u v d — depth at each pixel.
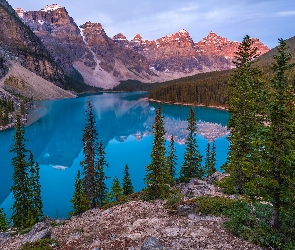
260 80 24.22
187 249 15.16
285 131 14.33
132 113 182.38
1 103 164.00
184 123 135.50
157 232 18.05
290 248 13.68
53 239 19.23
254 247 14.79
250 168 16.19
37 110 194.12
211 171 54.53
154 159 31.33
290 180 14.09
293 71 103.69
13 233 25.72
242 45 26.69
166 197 29.11
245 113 24.50
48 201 49.84
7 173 67.75
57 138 112.69
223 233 16.75
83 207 38.28
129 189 47.62
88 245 17.75
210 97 199.75
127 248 16.30
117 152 84.56
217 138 99.69
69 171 70.44
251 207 18.83
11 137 109.75
